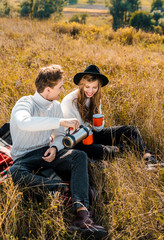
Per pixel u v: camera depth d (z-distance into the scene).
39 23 12.52
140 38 11.39
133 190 2.29
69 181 2.36
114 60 5.66
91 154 2.74
